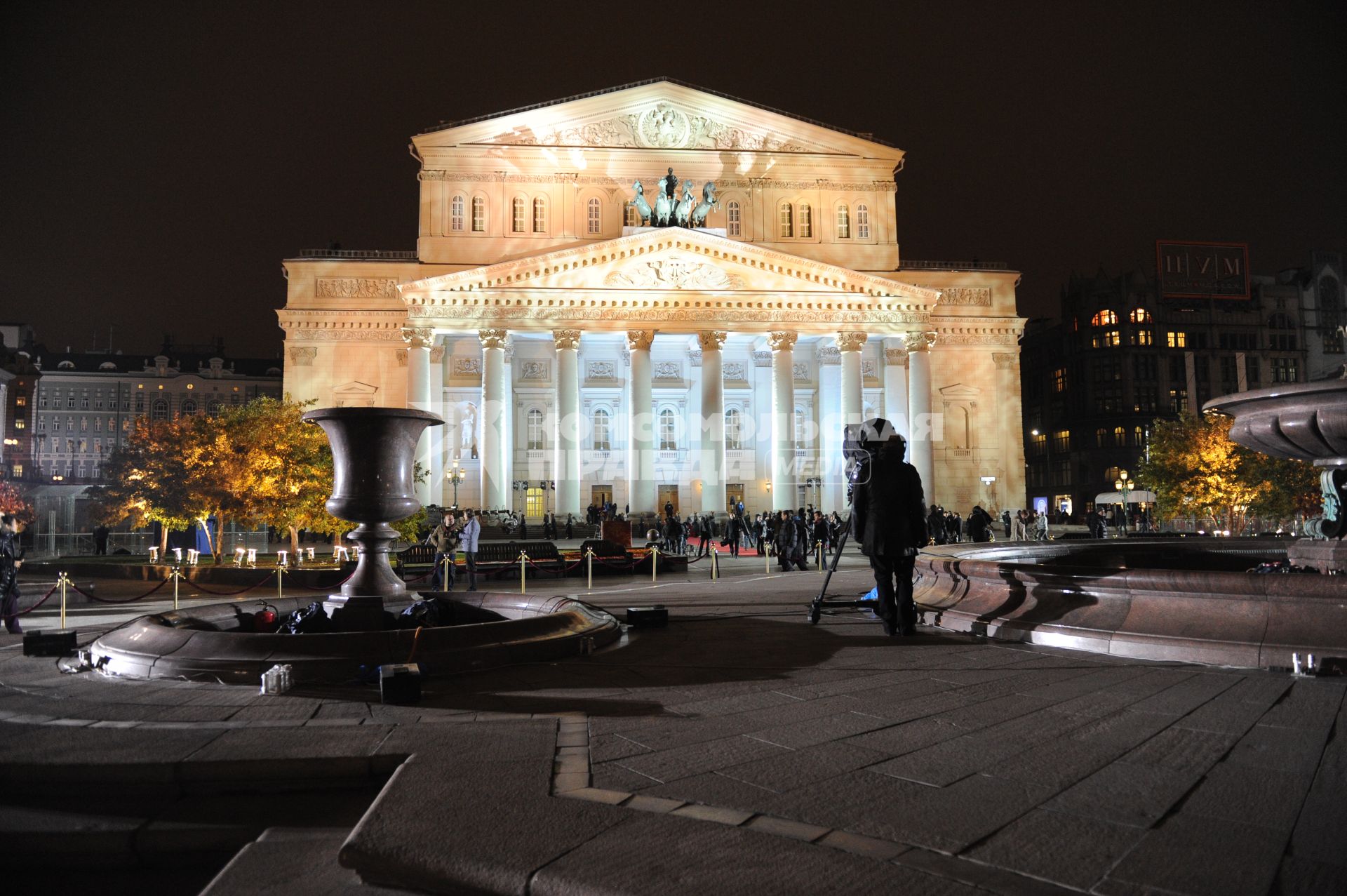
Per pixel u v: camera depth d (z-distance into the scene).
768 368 69.88
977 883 3.53
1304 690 7.20
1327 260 106.94
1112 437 100.62
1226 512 44.19
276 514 34.19
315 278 65.06
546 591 23.58
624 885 3.52
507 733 6.05
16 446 118.50
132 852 4.89
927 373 62.59
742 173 69.69
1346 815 4.24
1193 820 4.23
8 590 14.62
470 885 3.78
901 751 5.62
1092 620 9.83
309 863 4.46
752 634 11.85
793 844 3.95
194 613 11.10
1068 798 4.62
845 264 69.75
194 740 5.88
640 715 6.80
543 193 67.81
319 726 6.26
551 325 60.62
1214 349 103.00
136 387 124.31
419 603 11.30
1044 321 116.88
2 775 5.36
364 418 11.88
